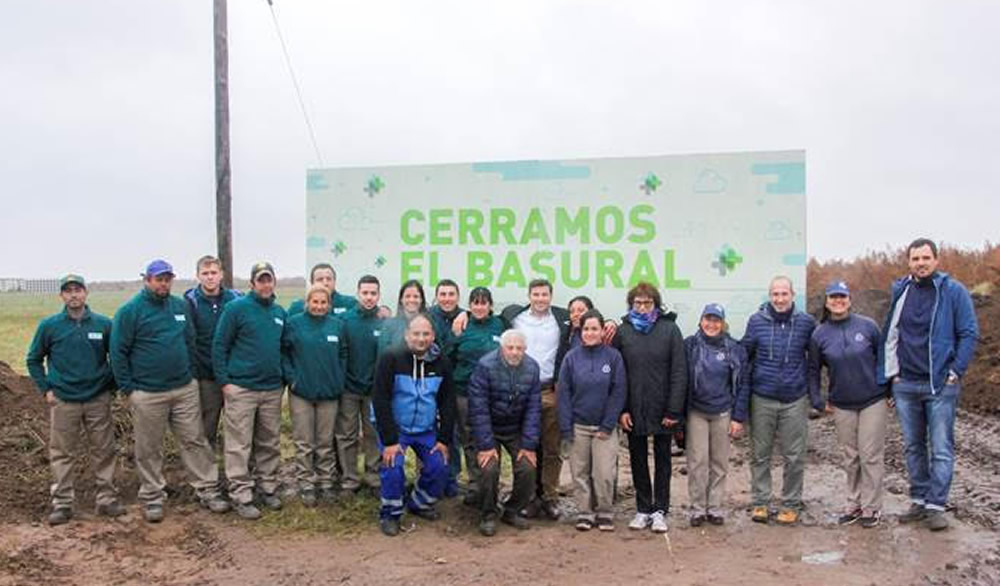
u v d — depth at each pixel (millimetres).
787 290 6938
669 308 9148
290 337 7391
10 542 6328
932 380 6734
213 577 5891
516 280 9570
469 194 9703
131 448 8469
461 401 7535
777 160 8875
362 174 10031
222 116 10391
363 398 7738
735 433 6992
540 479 7340
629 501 7910
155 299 6961
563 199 9438
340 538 6676
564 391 6918
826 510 7547
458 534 6809
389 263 9969
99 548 6371
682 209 9117
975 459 9578
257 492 7574
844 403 6996
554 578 5816
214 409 7641
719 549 6395
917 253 6715
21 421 8586
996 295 18766
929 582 5664
